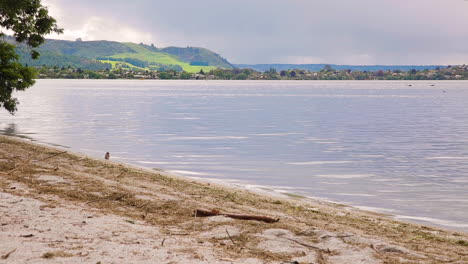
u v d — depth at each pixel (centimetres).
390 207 1661
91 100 10762
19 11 3238
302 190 1941
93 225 927
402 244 966
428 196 1861
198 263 700
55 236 818
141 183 1655
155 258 713
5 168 1728
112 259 695
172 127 4847
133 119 5794
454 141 3875
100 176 1744
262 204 1439
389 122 5847
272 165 2595
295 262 737
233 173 2327
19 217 940
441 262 797
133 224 984
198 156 2889
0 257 676
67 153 2417
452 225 1425
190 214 1133
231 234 920
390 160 2838
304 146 3478
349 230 1105
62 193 1309
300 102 11150
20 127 4444
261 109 8350
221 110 7950
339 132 4556
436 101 12019
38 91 16862
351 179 2216
